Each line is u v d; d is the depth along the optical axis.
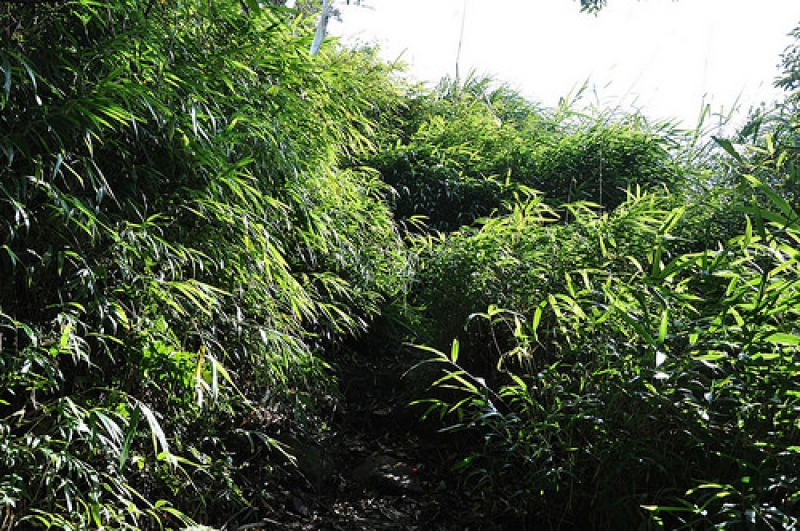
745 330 1.94
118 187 2.27
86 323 2.10
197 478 2.35
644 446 2.16
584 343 2.45
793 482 1.80
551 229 3.26
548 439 2.42
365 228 3.81
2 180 1.92
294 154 2.92
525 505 2.44
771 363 1.94
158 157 2.40
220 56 2.55
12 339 1.99
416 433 3.27
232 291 2.52
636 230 3.18
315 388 3.26
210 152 2.37
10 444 1.73
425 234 4.71
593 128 5.03
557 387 2.42
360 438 3.23
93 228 1.97
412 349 3.74
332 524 2.54
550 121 5.49
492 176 4.83
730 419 2.15
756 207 2.08
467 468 2.91
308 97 3.23
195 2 2.57
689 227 3.69
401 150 4.86
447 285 3.20
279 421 2.90
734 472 2.06
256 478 2.62
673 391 2.07
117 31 2.27
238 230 2.54
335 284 3.15
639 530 1.98
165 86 2.27
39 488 1.77
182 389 2.23
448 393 3.22
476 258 3.13
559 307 2.72
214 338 2.34
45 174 2.06
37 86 2.09
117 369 2.18
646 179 4.80
